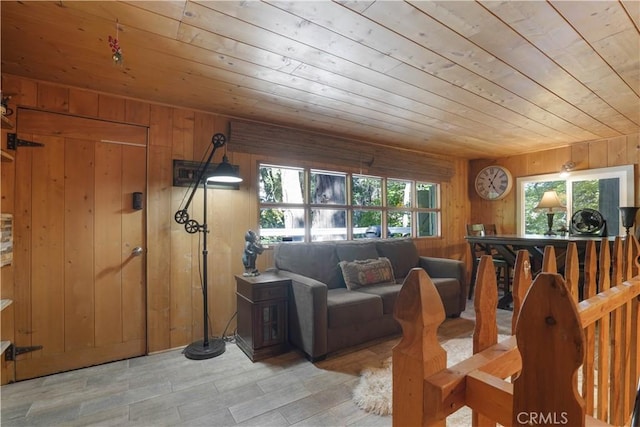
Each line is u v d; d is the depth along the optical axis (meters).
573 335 0.49
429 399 0.60
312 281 2.54
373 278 3.21
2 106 1.88
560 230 3.94
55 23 1.58
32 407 1.86
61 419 1.74
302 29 1.64
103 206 2.47
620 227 3.75
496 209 4.95
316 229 3.61
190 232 2.71
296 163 3.42
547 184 4.44
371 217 4.10
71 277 2.35
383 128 3.45
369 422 1.70
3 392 2.02
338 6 1.45
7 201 2.15
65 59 1.96
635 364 1.55
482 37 1.71
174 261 2.73
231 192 3.02
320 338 2.42
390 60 1.96
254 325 2.48
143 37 1.71
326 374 2.22
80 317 2.37
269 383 2.10
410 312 0.64
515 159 4.76
